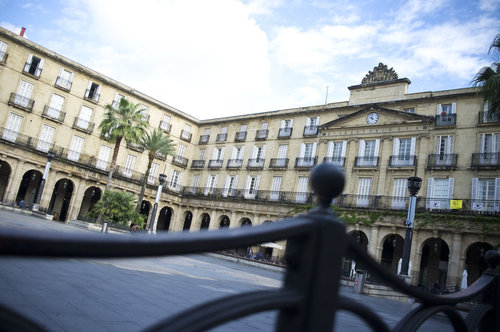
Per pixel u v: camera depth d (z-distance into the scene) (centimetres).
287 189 4209
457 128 3189
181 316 76
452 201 2994
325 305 100
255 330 508
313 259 100
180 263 1769
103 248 57
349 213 3469
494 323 245
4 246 45
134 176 4762
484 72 1783
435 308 179
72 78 4419
